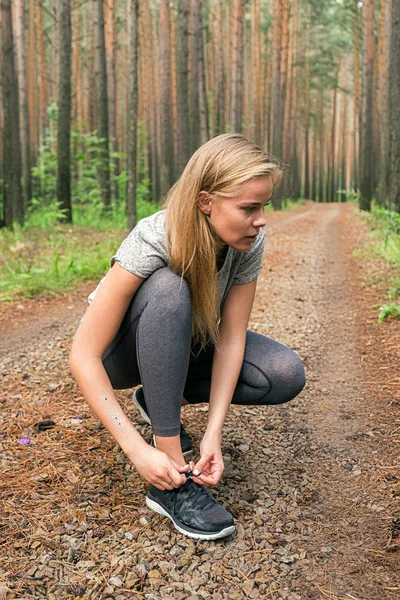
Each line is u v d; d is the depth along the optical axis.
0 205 13.27
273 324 4.60
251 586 1.56
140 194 16.66
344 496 2.00
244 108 32.69
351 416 2.67
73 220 13.69
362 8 19.88
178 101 13.57
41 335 4.40
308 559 1.67
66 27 12.37
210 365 2.04
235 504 1.95
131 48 8.78
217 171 1.58
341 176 54.16
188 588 1.54
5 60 10.66
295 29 33.09
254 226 1.62
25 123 16.22
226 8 29.67
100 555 1.68
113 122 19.22
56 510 1.91
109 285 1.72
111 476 2.12
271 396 1.97
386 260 7.70
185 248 1.65
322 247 10.50
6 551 1.69
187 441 2.29
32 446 2.36
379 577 1.59
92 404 1.71
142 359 1.72
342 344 3.93
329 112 49.09
